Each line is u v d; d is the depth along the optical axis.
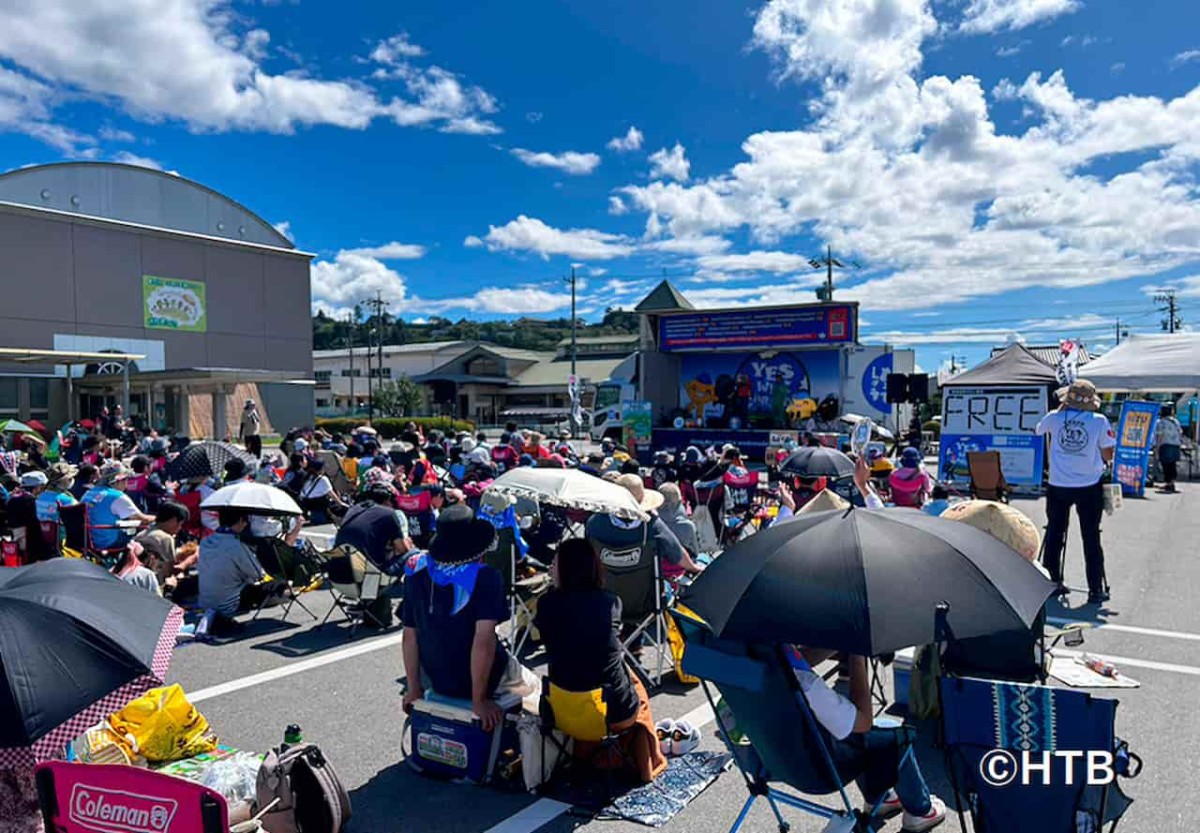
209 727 5.06
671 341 24.08
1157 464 20.75
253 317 39.06
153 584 6.16
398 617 7.60
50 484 9.05
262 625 7.44
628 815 3.92
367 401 85.50
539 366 74.88
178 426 35.38
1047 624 7.10
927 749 4.64
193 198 40.47
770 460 17.52
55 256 31.94
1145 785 4.14
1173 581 8.84
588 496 5.69
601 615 4.13
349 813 3.65
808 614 2.85
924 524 3.23
